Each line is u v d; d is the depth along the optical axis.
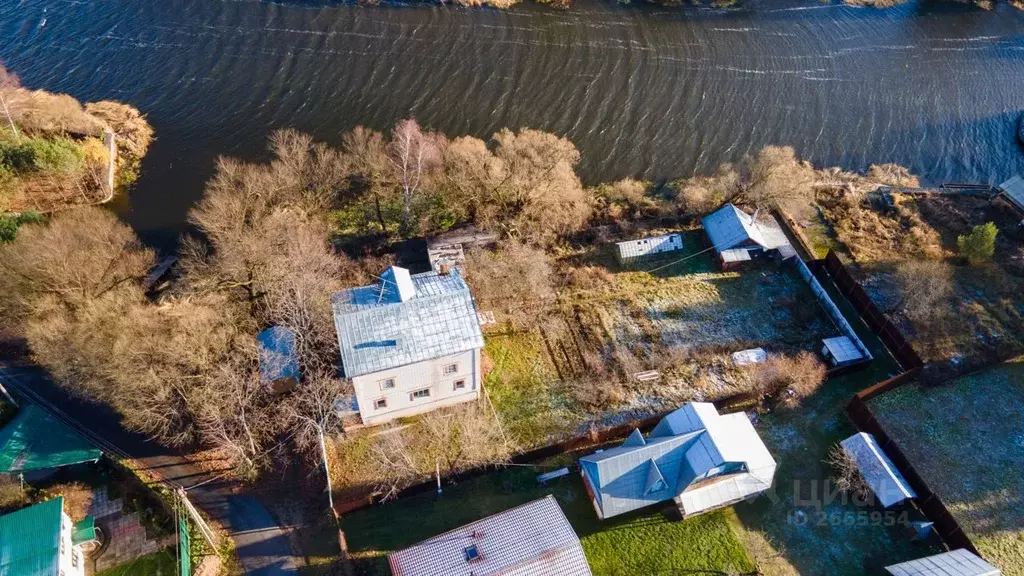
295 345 48.31
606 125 78.19
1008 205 68.50
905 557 41.09
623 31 93.94
